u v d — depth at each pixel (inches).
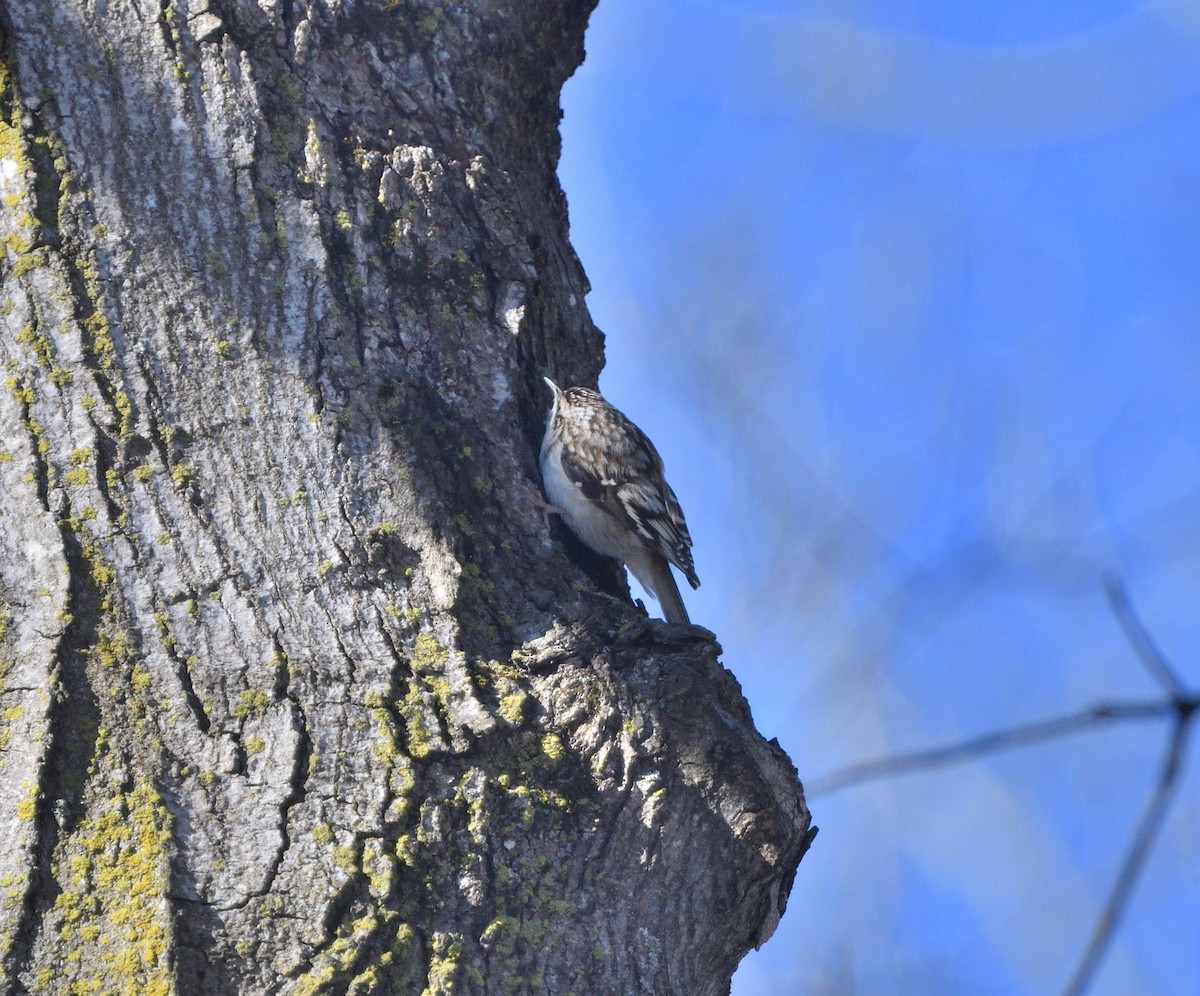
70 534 198.1
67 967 179.5
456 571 210.8
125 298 211.3
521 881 193.3
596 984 191.5
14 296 208.7
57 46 220.5
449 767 196.1
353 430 216.7
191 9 228.5
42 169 214.8
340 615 202.7
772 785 211.9
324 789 189.5
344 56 245.4
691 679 211.5
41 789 186.1
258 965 179.9
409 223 241.9
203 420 208.8
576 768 203.6
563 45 294.8
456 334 242.8
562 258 299.4
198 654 195.6
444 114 259.0
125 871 183.2
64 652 192.5
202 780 188.5
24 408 203.9
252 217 222.8
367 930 181.5
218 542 202.4
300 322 220.2
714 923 207.5
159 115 222.1
